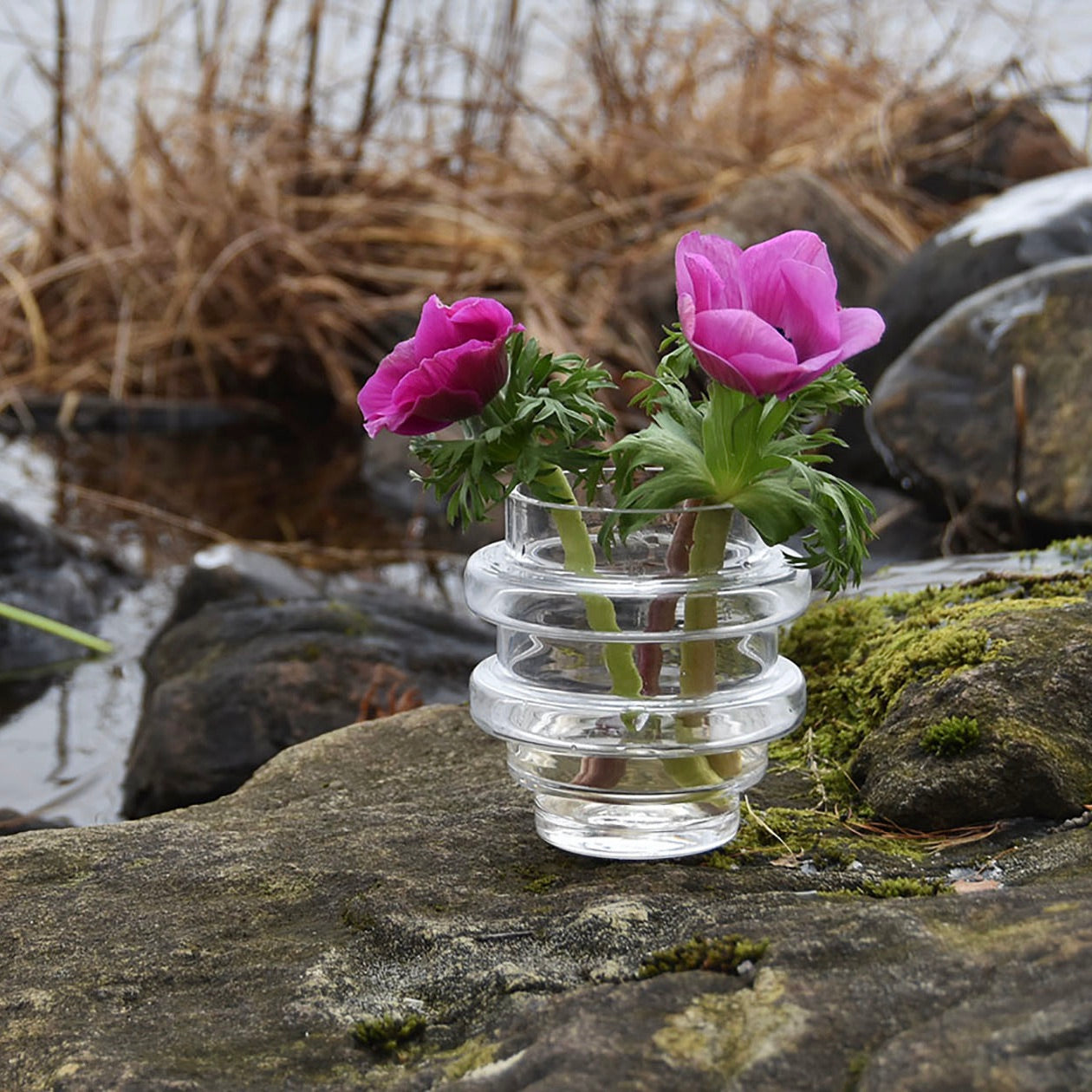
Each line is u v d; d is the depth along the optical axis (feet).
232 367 13.51
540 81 14.03
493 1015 4.20
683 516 4.43
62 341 13.66
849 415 9.64
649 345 11.19
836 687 5.01
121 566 9.12
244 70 13.51
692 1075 4.00
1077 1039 3.94
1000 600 5.08
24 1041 4.24
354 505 10.61
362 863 4.60
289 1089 4.11
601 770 4.51
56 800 6.19
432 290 12.84
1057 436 7.86
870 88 13.55
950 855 4.57
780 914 4.26
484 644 7.14
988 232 9.47
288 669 6.49
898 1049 3.97
